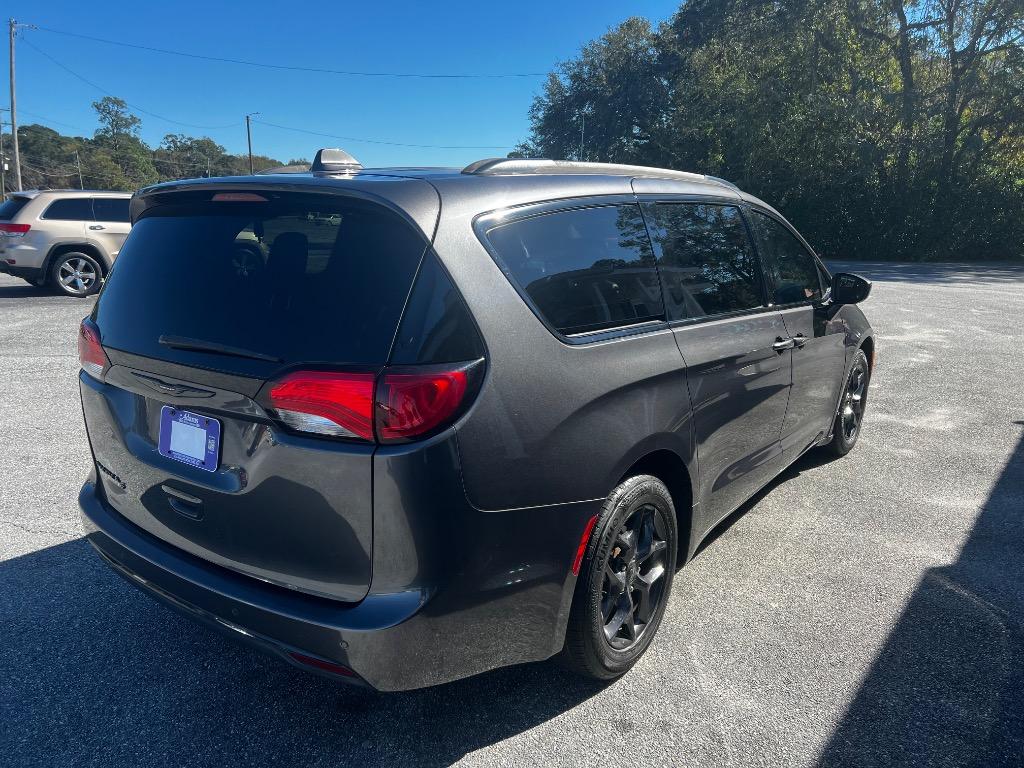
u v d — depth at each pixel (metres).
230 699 2.58
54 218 12.25
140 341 2.39
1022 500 4.35
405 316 1.98
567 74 56.06
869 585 3.37
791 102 31.91
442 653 2.07
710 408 2.95
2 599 3.17
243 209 2.35
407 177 2.30
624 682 2.68
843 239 31.73
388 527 1.95
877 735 2.41
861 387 5.12
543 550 2.22
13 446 5.05
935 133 29.67
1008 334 10.10
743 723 2.47
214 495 2.19
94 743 2.36
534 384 2.16
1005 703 2.58
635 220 2.82
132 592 3.26
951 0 29.20
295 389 1.97
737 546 3.76
